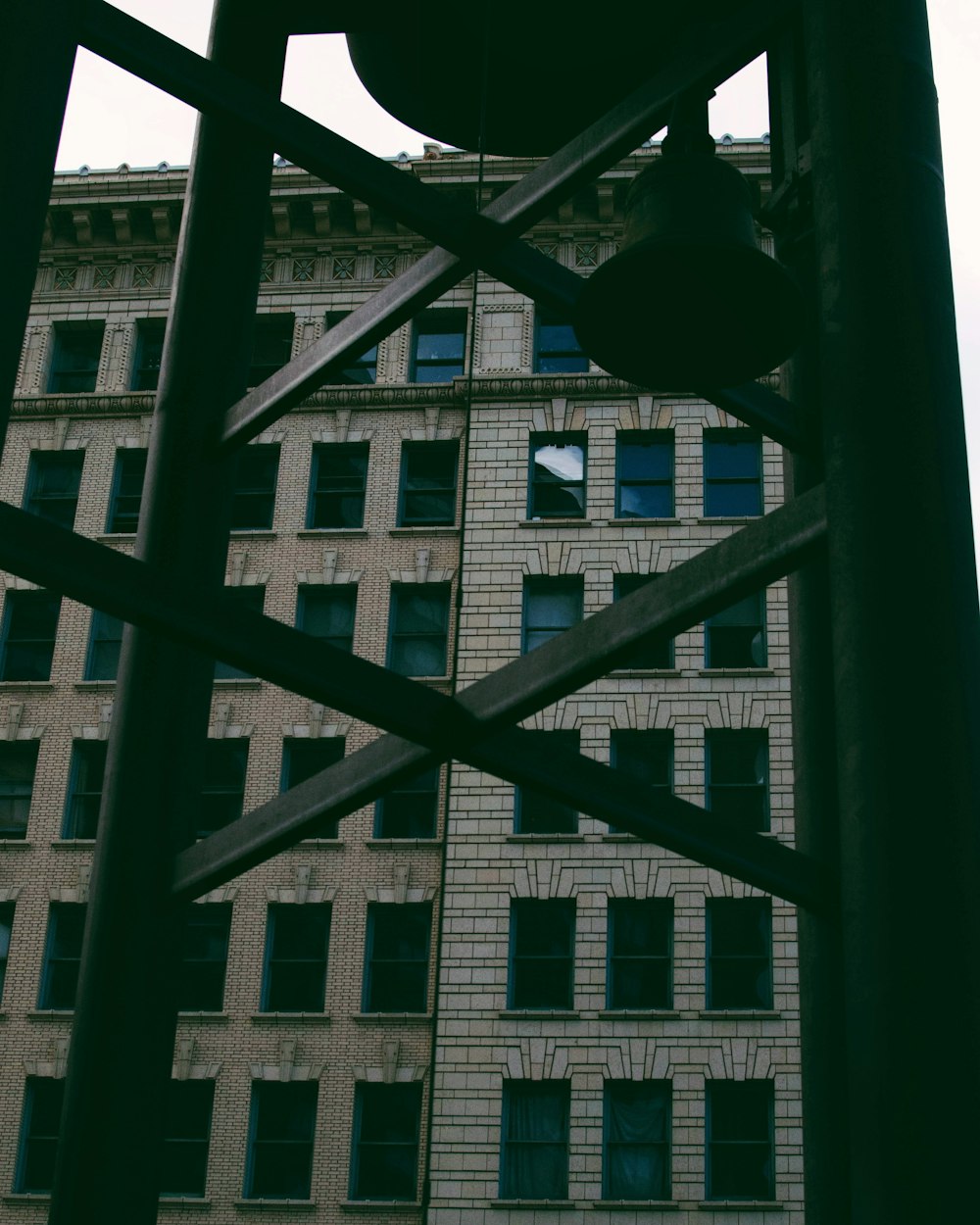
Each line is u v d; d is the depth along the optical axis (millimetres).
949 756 3385
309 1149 29656
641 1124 29203
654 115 4848
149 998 5160
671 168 5184
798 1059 29078
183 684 5688
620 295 5258
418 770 4789
